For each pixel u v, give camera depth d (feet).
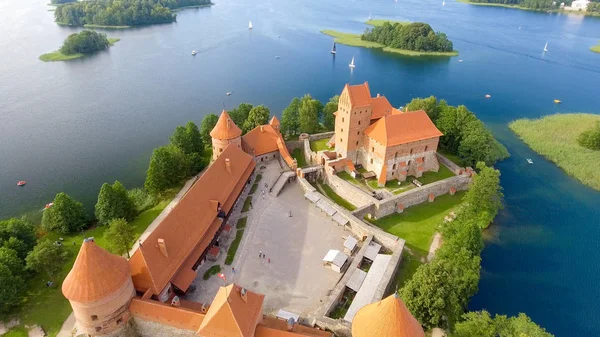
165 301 198.49
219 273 229.45
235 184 280.31
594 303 233.96
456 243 225.76
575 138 432.66
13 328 203.72
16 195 336.08
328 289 222.89
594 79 654.53
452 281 195.11
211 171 269.64
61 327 203.10
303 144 372.99
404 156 312.29
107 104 532.73
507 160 398.21
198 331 163.12
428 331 199.21
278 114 514.68
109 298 168.96
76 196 334.24
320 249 253.44
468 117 370.94
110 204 279.90
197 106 532.73
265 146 349.82
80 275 165.89
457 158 372.58
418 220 286.05
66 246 265.34
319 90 601.21
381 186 309.22
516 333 170.19
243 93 583.17
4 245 230.89
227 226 261.85
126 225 240.32
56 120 480.64
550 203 327.26
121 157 399.24
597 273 255.50
